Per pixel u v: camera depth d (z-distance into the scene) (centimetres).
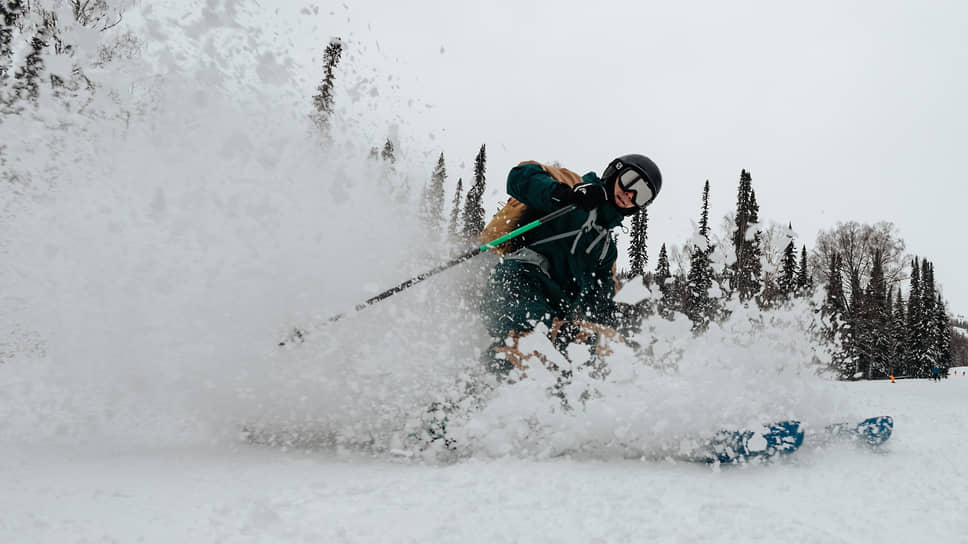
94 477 160
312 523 127
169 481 161
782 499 170
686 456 225
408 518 134
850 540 133
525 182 298
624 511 148
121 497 141
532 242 306
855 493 178
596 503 154
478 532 126
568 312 306
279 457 207
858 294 3139
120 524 120
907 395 768
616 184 284
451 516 136
